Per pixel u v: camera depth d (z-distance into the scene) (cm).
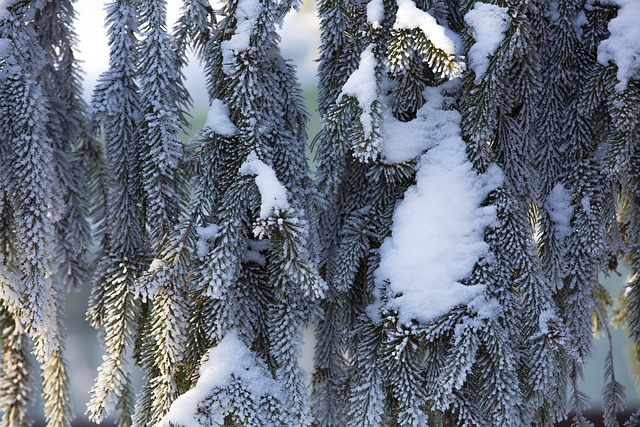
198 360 130
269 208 125
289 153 132
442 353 128
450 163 130
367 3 131
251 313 132
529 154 133
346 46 133
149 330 133
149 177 131
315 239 131
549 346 127
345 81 133
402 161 130
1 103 131
